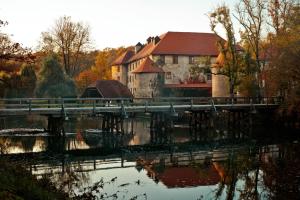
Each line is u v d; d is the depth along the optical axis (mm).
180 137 33812
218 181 16938
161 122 36469
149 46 72438
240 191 15180
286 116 36625
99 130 37844
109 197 14102
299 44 33062
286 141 29719
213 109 36406
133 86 74125
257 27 41250
